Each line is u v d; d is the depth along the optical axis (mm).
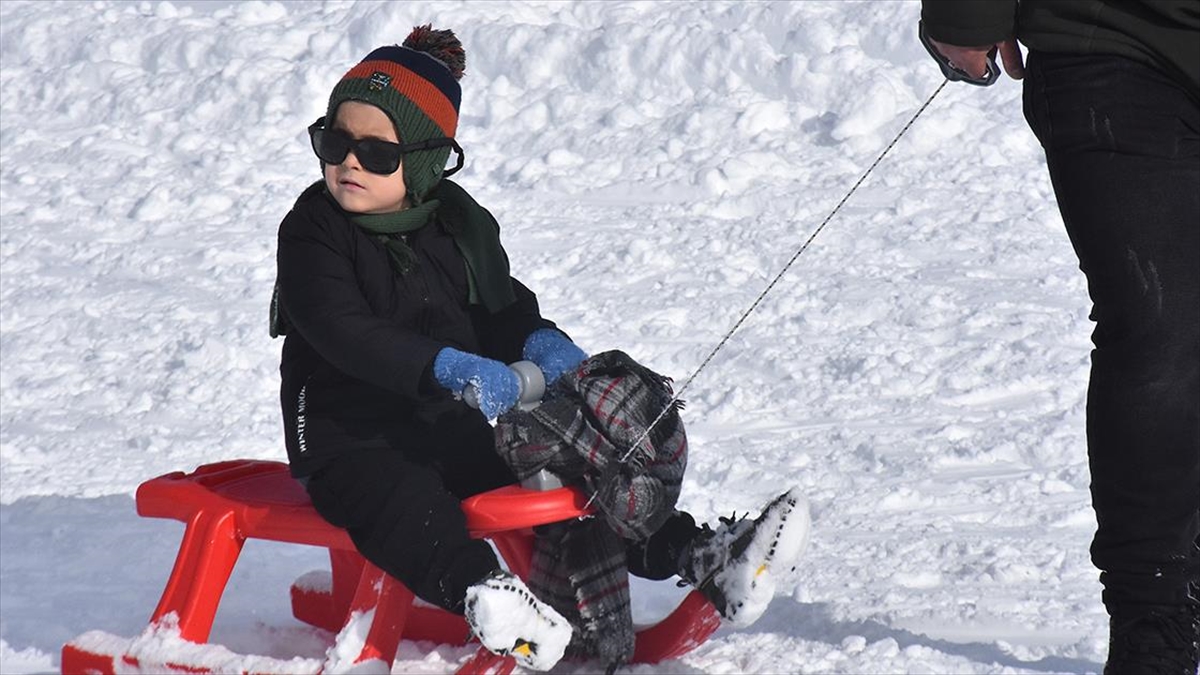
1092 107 9109
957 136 32031
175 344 23141
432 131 11430
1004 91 33781
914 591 13250
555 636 9797
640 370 10906
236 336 23328
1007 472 16984
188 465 18406
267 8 42031
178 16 42438
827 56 34719
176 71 39625
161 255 28234
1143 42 9031
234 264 27641
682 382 20859
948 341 21844
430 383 10555
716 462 17469
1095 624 12242
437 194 11867
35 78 39375
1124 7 9094
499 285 11859
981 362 20641
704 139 33156
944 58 10188
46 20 42312
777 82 34906
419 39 11883
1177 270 8977
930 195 29172
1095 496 9430
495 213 30094
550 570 11094
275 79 37188
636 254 26844
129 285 26531
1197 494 9219
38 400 21203
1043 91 9375
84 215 31094
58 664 12383
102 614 13531
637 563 11414
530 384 10664
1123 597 9398
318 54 39156
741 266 26141
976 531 14898
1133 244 9000
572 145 33562
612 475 10430
